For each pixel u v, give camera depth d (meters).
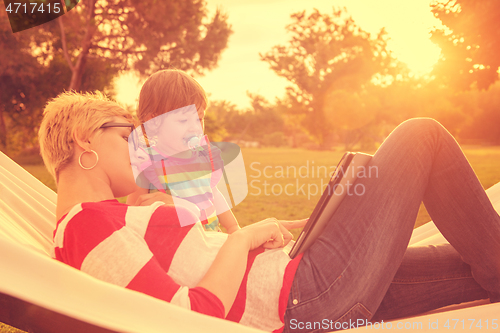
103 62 18.72
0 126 21.86
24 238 1.26
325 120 36.62
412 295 1.21
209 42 17.53
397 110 34.47
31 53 19.23
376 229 1.06
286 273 1.04
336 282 1.03
